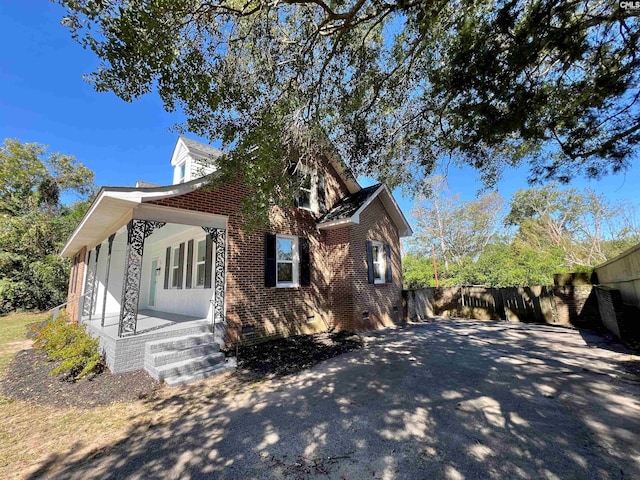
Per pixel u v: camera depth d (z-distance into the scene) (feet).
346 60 18.49
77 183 93.76
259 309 27.66
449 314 46.78
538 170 17.76
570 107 14.52
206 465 9.85
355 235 35.55
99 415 14.19
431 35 15.08
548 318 36.63
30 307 63.26
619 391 14.34
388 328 35.96
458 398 14.35
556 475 8.52
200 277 29.94
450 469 8.98
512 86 12.73
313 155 27.73
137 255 21.42
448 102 16.20
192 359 19.95
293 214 33.01
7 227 65.10
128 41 10.61
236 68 17.02
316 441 10.96
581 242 76.59
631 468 8.67
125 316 20.54
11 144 82.64
